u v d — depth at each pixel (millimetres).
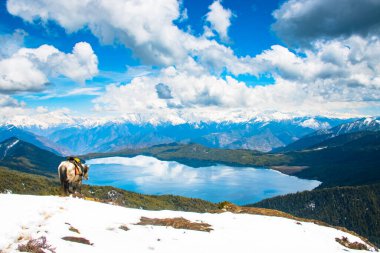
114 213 22484
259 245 21344
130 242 16812
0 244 12422
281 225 28703
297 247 22688
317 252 22734
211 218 27844
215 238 21281
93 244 15148
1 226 14539
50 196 23250
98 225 18578
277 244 22422
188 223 23859
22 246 12391
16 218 16047
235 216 30047
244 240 21984
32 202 20047
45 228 15406
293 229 28188
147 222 22562
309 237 26828
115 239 16719
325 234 29594
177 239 19359
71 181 25781
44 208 18891
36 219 16547
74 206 21484
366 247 29781
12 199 20219
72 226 16891
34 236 13883
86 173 27422
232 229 24750
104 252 14297
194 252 17484
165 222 23281
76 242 14773
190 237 20328
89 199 27078
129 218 22344
